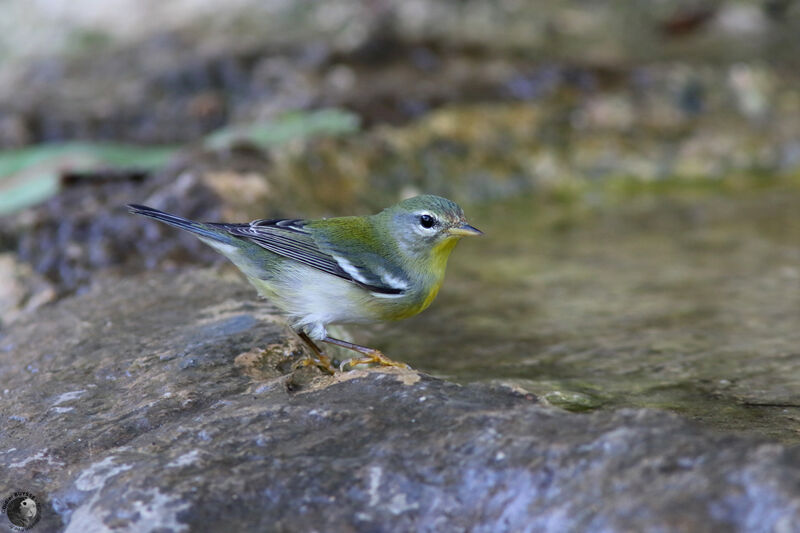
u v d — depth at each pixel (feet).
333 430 20.56
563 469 17.46
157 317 30.66
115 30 77.51
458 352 32.63
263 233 28.60
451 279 41.98
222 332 28.40
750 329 33.55
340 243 28.94
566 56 69.36
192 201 40.75
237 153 47.50
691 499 15.49
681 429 17.87
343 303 28.58
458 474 18.42
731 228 48.08
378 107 58.90
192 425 21.54
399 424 20.51
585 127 60.59
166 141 60.85
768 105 63.41
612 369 30.04
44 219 40.73
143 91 65.26
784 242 45.03
